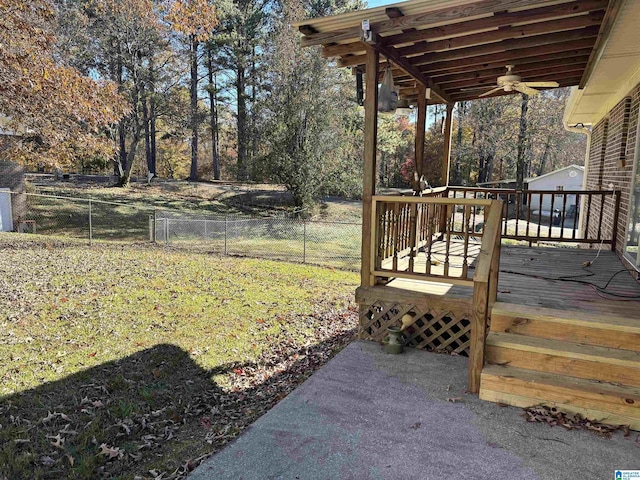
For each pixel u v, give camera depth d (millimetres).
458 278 3797
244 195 22781
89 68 20656
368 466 2277
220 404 3885
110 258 9250
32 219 15898
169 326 5527
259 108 19750
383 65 4781
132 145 23391
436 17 3387
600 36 3582
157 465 2846
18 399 3533
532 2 3117
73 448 2992
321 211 20516
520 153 23469
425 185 5805
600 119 8156
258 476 2211
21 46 7445
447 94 6457
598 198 8008
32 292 6312
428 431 2600
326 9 22344
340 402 2955
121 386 3943
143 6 13219
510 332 3344
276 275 9008
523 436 2545
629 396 2623
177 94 23281
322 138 19156
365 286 4176
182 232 15922
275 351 5117
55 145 8914
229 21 24391
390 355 3775
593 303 3553
